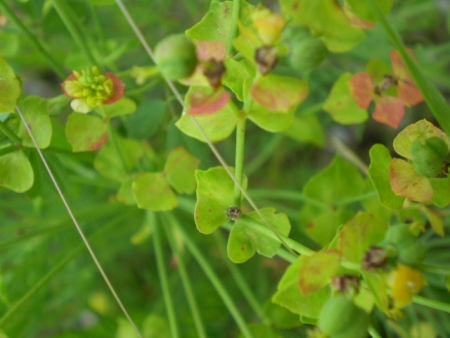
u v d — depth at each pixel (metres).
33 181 0.07
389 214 0.08
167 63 0.06
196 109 0.06
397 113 0.08
